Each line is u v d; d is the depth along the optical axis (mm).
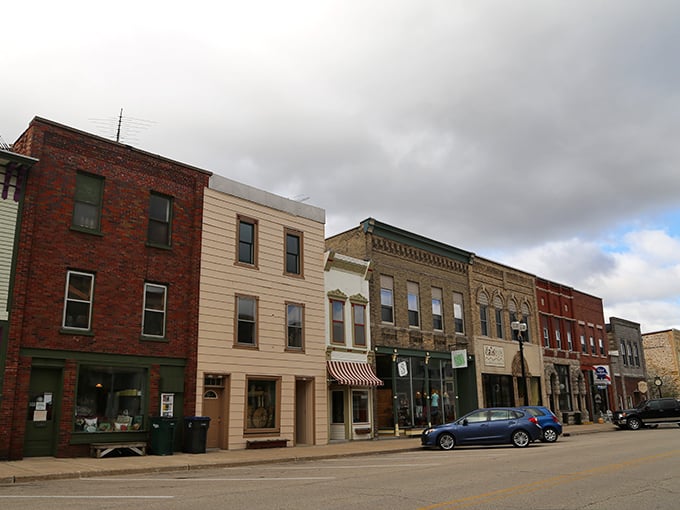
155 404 19234
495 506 9008
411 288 30875
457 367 31391
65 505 9422
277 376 22906
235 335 21844
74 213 18453
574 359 43750
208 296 21281
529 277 40625
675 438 23344
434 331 31375
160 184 20766
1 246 16531
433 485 11297
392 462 16750
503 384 35812
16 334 16297
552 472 13023
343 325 26375
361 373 25984
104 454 17219
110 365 18469
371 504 9266
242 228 23172
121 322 18828
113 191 19422
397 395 28359
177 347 20156
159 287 20219
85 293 18266
